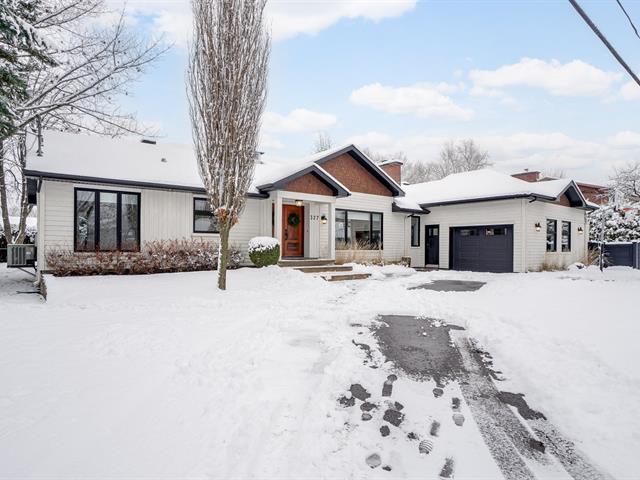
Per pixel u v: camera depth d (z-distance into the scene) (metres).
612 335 5.24
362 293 9.90
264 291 9.62
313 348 5.14
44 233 10.33
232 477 2.35
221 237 9.48
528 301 8.27
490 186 18.08
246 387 3.75
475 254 17.77
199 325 6.00
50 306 7.35
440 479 2.43
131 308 7.25
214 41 8.93
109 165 11.68
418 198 20.30
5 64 8.09
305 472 2.45
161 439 2.76
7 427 2.83
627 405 3.34
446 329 6.45
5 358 4.29
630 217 20.09
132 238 11.78
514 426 3.16
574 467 2.58
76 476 2.29
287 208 15.64
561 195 17.77
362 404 3.55
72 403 3.27
